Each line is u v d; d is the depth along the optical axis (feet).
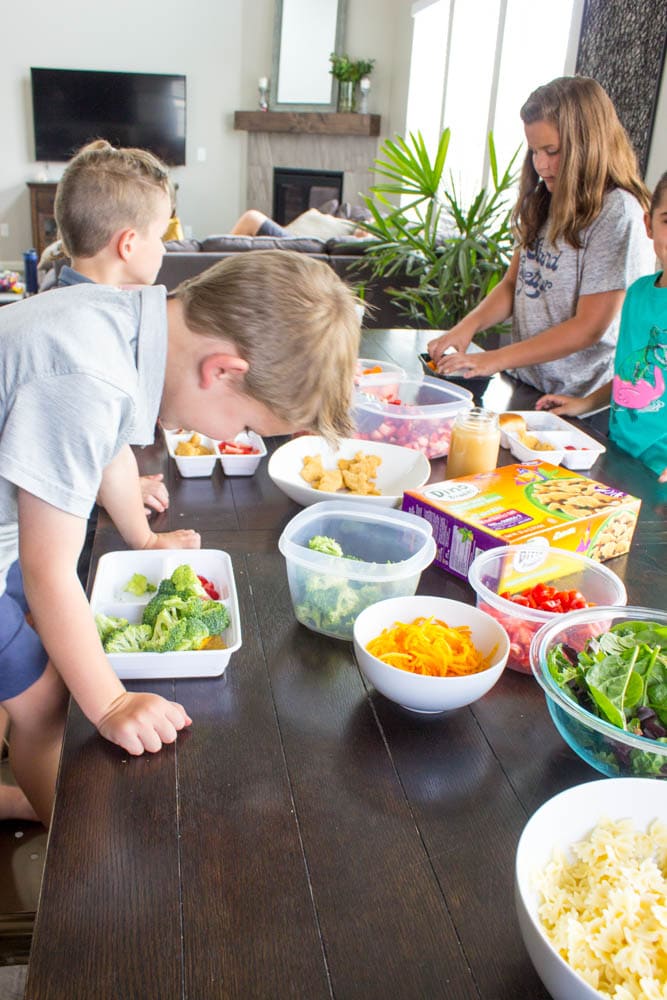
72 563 2.81
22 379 2.72
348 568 3.21
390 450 4.67
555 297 6.67
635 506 3.89
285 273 2.92
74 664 2.75
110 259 5.76
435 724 2.87
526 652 3.12
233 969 2.00
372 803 2.52
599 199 6.09
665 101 10.37
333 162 25.89
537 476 4.14
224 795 2.52
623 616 2.96
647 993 1.80
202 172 26.20
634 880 2.10
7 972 3.94
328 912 2.15
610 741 2.49
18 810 4.53
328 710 2.92
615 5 11.19
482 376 6.16
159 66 24.90
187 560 3.59
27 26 23.98
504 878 2.28
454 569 3.73
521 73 16.56
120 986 1.94
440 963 2.04
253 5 24.57
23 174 25.36
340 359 2.97
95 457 2.75
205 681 3.04
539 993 1.97
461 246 10.89
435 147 21.18
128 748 2.64
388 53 24.75
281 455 4.55
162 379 2.98
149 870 2.25
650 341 5.44
